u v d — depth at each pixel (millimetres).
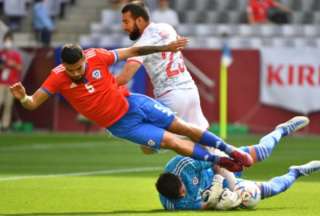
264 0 71688
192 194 26891
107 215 26562
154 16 69500
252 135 62562
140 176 39219
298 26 71062
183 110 31578
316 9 74500
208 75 63594
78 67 26734
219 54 63500
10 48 64875
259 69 63531
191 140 27719
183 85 31531
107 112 27375
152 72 31531
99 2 76938
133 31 31094
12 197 31531
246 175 39344
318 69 62656
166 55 31234
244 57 63594
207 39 69688
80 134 64688
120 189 34062
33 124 66500
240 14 74500
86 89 27219
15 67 64938
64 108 66000
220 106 63406
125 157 49062
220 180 26812
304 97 63062
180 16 74938
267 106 63625
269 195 27516
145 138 27438
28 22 77750
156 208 28562
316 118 63188
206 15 74625
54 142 58344
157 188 26906
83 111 27562
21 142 58062
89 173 40562
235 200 26719
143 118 27547
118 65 60969
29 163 45469
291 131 29922
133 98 27641
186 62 63875
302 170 28156
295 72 63094
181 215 25672
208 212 26422
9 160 46969
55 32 75750
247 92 63750
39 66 65375
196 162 26953
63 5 77062
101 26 73250
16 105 66438
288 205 28953
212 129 63250
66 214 27062
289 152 51188
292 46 66625
